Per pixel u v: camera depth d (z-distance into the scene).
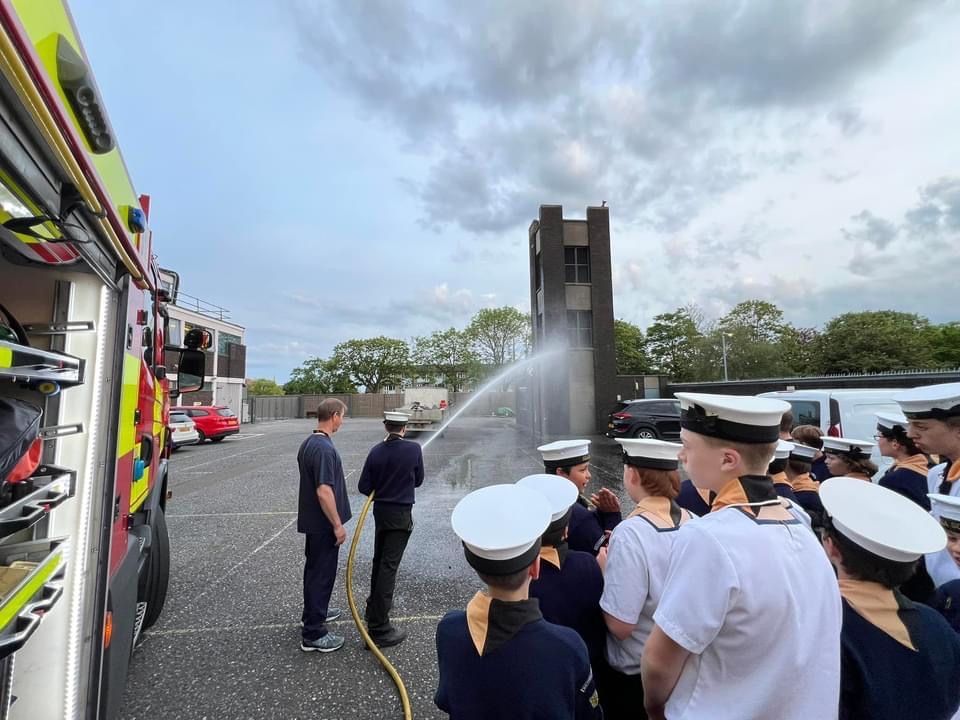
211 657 3.00
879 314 40.47
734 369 45.16
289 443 17.52
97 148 1.24
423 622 3.48
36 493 1.29
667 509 1.79
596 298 20.44
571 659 1.23
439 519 6.45
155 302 3.13
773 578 1.05
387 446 3.33
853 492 1.36
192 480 9.65
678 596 1.12
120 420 1.85
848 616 1.25
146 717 2.43
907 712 1.16
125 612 2.06
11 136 0.90
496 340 46.28
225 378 32.69
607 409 19.95
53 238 1.26
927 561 1.84
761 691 1.01
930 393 2.21
